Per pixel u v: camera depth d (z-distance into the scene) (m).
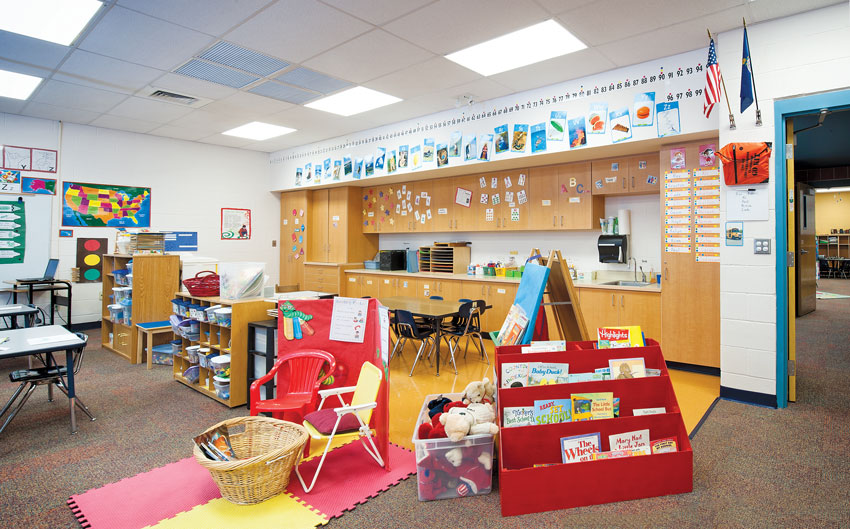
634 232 5.27
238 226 8.12
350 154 7.02
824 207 14.20
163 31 3.64
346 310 2.98
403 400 3.75
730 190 3.58
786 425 3.10
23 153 6.02
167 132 6.93
